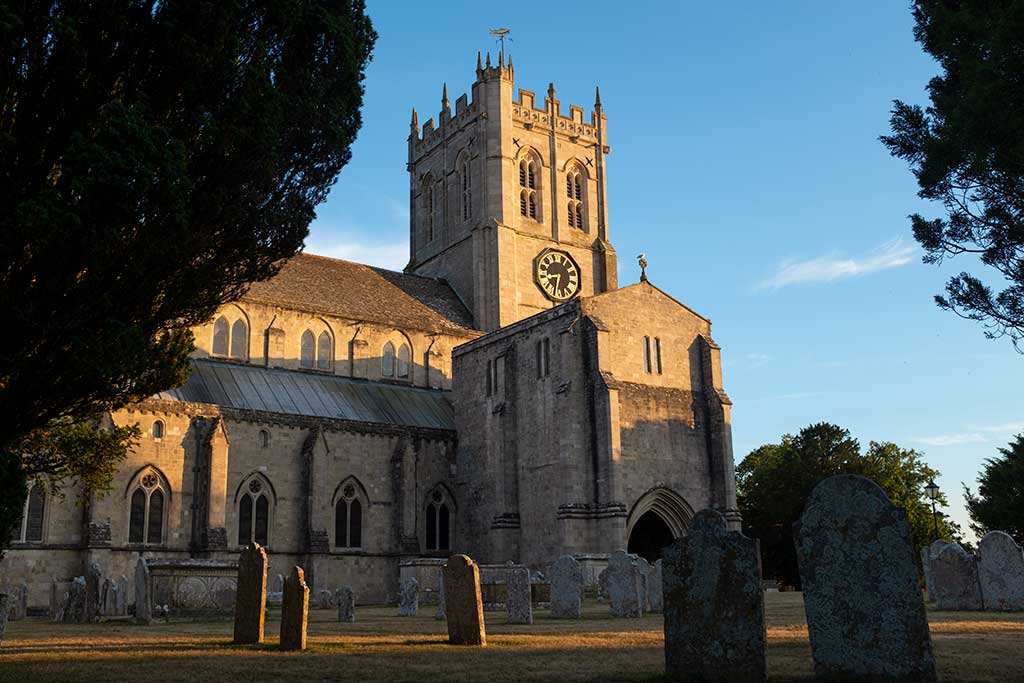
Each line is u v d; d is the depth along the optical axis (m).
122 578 46.25
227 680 15.73
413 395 74.75
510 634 25.20
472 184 87.81
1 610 24.88
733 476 62.97
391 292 81.94
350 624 32.97
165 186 20.92
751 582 14.77
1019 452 75.75
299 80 25.09
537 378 62.62
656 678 15.19
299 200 26.09
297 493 61.88
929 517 89.94
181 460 57.19
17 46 20.92
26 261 21.27
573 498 57.56
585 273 90.06
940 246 31.36
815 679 14.58
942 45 30.55
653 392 62.09
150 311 24.62
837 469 81.81
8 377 22.55
